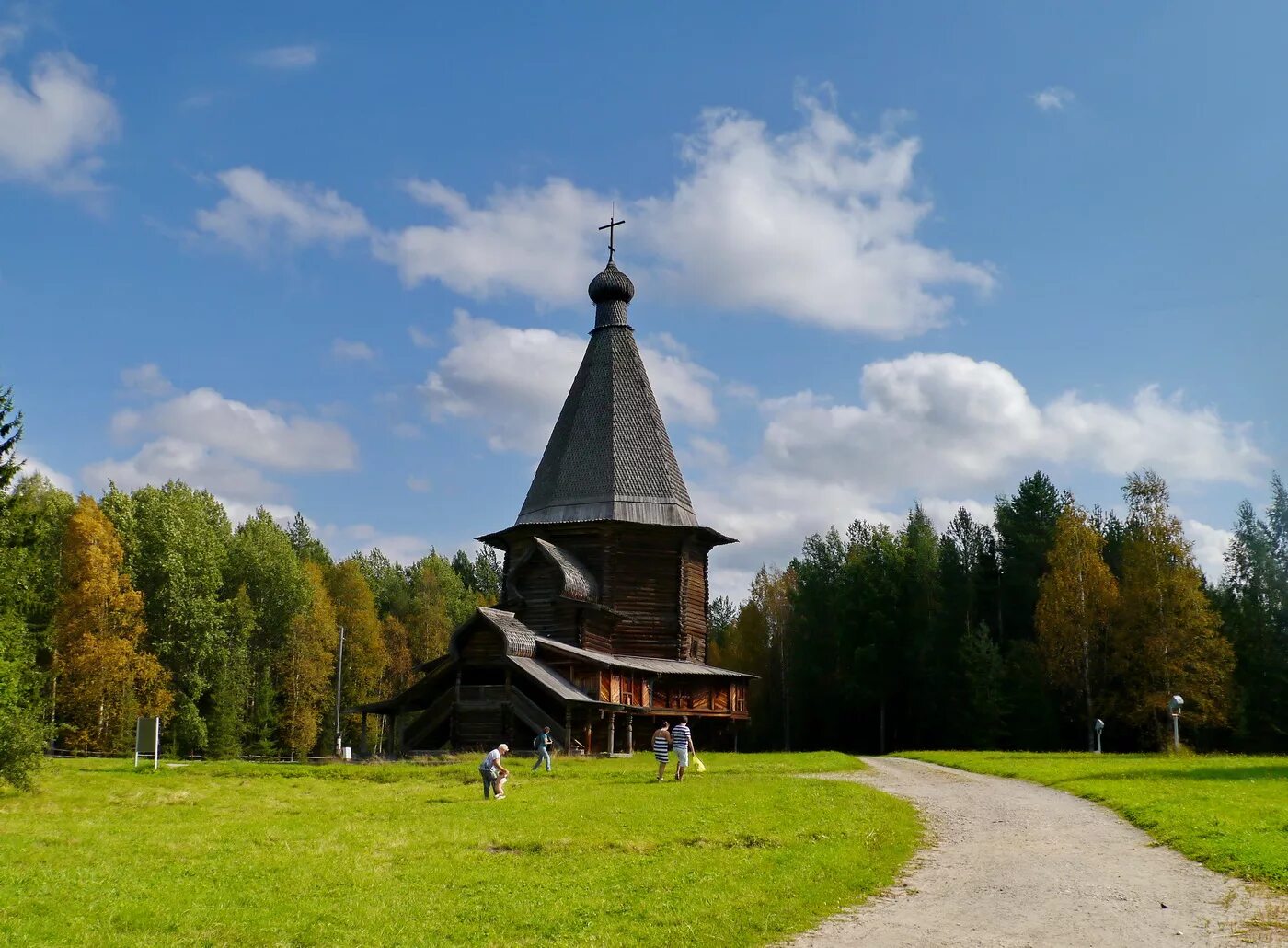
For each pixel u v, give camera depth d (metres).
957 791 30.02
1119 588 68.06
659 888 16.27
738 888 16.09
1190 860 18.22
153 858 19.42
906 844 20.48
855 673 79.19
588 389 64.44
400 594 110.19
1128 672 64.81
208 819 25.44
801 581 88.12
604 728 52.62
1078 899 15.54
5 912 14.66
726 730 61.81
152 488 76.62
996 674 70.00
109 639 60.38
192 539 70.88
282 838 21.94
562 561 56.50
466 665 49.97
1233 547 72.38
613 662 51.47
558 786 32.25
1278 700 65.25
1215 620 61.31
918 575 81.00
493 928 14.25
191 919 14.66
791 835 20.83
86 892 16.06
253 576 82.69
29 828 23.05
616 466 61.44
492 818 24.41
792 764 40.75
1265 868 16.61
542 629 56.25
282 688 81.19
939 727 76.25
